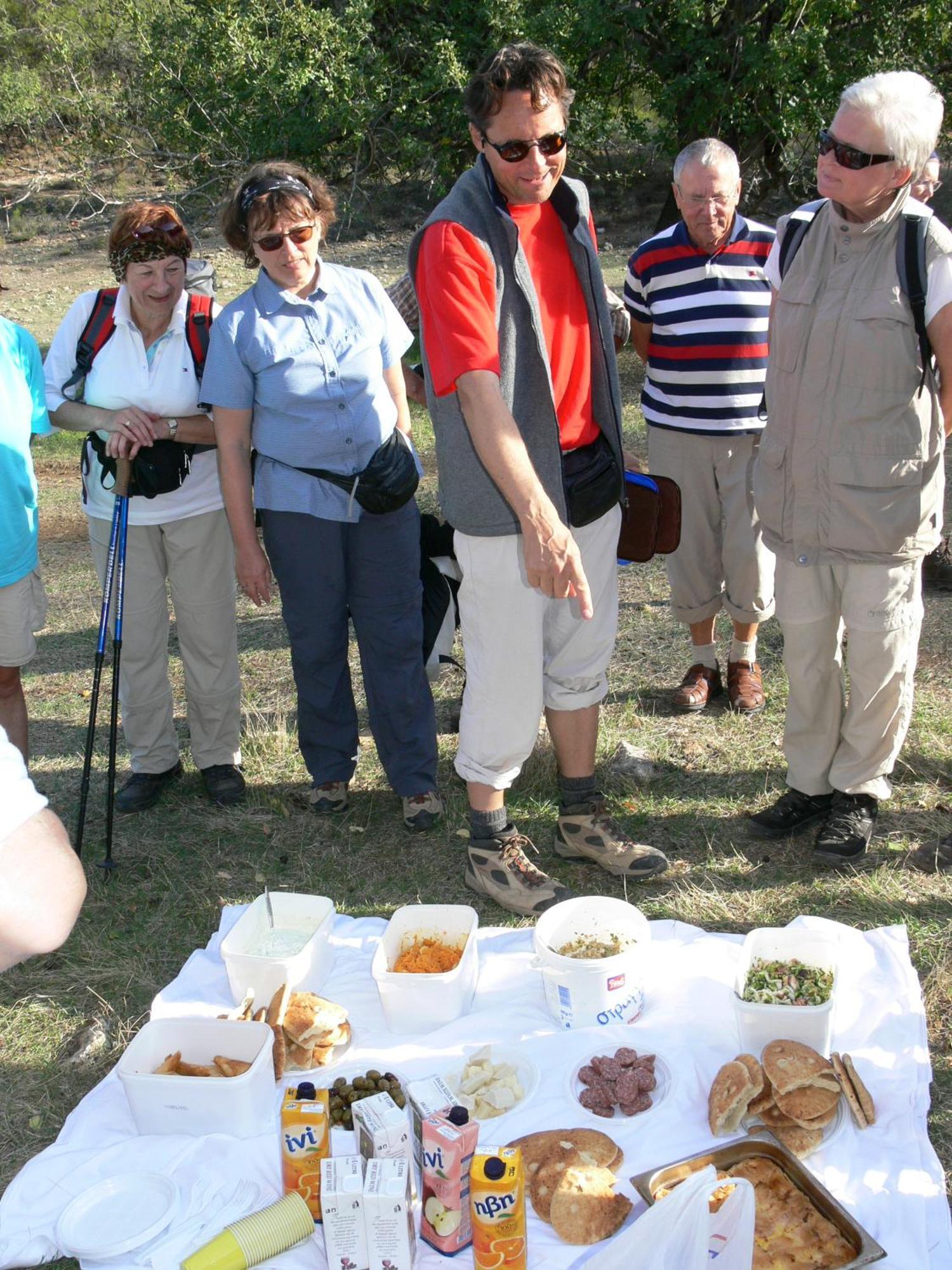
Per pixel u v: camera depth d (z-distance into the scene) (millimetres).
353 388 3775
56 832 1533
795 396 3451
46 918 1479
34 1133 2873
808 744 3812
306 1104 2461
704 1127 2660
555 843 3887
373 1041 3021
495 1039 3004
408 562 3947
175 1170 2637
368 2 11656
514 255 3133
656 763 4383
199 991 3266
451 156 11992
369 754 4656
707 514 4531
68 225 23000
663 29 11414
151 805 4352
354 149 12211
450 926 3275
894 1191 2463
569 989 2953
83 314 3996
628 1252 2184
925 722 4430
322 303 3781
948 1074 2836
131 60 17344
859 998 3021
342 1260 2301
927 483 3400
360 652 4078
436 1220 2377
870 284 3277
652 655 5320
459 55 11609
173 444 3920
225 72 11648
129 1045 2799
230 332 3736
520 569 3324
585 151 12859
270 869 3932
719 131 11594
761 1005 2744
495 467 3047
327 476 3781
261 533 5738
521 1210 2270
